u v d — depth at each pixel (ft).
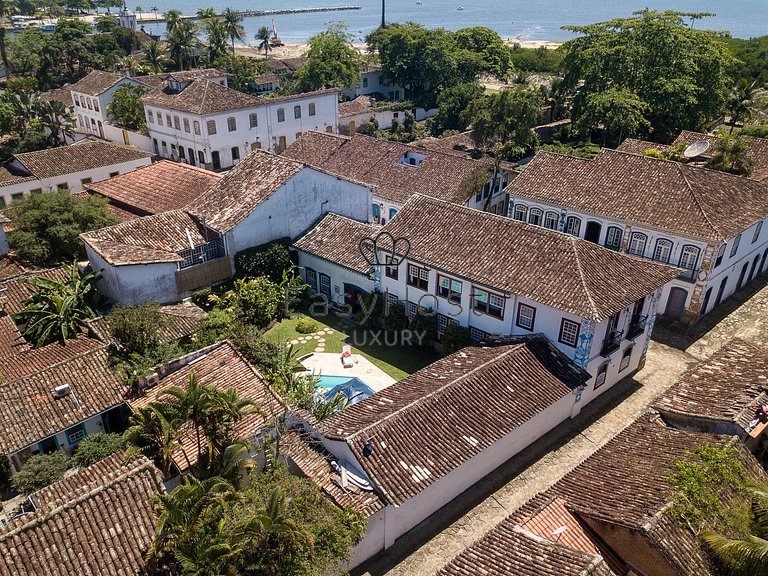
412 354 107.14
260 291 114.01
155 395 81.05
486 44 312.91
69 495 60.23
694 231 109.09
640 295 89.40
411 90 305.12
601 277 89.81
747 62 302.04
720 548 53.31
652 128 204.13
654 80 203.62
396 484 66.85
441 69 282.77
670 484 61.16
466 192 148.05
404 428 72.74
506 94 191.11
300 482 63.82
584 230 125.70
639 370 102.73
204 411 66.39
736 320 118.01
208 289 114.83
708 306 119.44
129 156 179.93
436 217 108.17
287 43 566.77
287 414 76.13
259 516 54.39
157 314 94.17
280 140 213.25
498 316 95.91
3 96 217.77
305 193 124.98
